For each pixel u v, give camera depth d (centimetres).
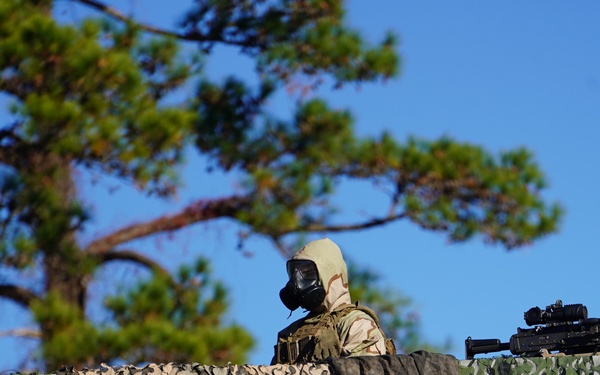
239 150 3647
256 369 1244
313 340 1467
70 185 3244
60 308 2969
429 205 3650
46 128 3011
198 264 3228
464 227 3678
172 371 1220
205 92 3641
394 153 3644
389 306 3631
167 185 3209
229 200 3641
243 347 3039
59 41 2953
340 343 1461
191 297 3172
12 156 3159
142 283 3117
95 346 2888
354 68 3669
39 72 2988
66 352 2856
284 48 3681
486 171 3688
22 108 2934
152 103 3244
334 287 1537
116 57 3044
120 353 2911
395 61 3644
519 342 1442
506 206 3669
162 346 2923
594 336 1401
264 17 3716
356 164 3659
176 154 3222
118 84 3064
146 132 3109
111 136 3045
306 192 3616
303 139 3644
